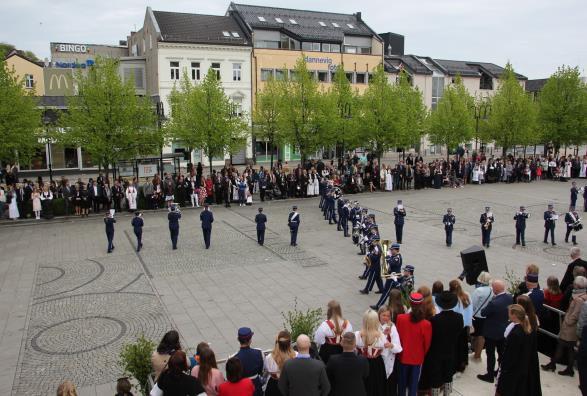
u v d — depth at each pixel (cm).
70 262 1927
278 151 5275
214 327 1325
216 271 1805
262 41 5191
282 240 2253
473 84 6731
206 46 4800
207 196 3089
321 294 1565
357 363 675
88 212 2806
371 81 3947
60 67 4925
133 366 888
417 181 3709
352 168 3572
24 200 2723
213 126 3288
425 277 1722
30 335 1292
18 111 2734
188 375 659
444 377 834
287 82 3841
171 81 4719
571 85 4575
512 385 781
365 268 1809
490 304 914
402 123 3769
